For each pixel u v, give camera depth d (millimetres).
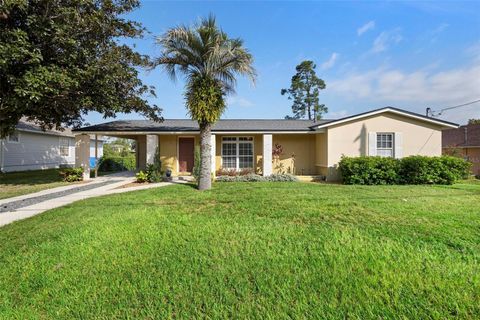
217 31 9656
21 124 19641
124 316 2473
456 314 2385
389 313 2408
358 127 13234
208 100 9750
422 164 11516
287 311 2475
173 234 4508
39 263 3561
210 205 6770
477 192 8773
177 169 15930
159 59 9891
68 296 2812
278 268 3270
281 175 13562
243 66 9781
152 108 13328
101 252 3850
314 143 15719
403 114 13086
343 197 7734
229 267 3309
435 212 5809
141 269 3332
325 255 3598
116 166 21578
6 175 16172
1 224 5555
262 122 16703
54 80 7891
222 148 15719
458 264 3283
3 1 7188
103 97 10586
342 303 2566
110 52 10250
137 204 7059
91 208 6660
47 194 9344
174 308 2566
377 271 3139
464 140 21938
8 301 2740
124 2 10930
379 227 4746
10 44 7371
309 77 37750
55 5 8453
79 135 13719
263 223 5051
